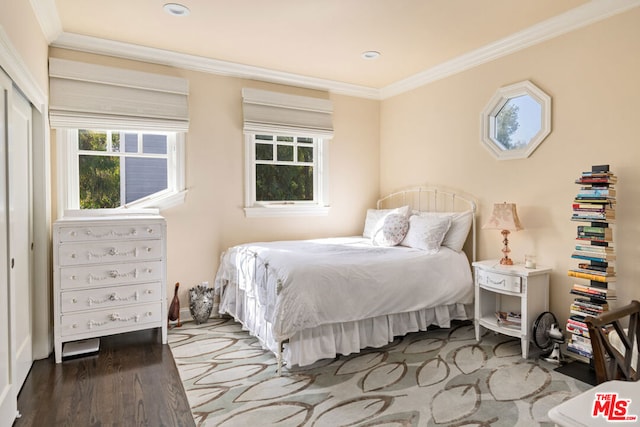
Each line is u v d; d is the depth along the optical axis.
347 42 3.27
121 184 3.47
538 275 2.83
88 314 2.78
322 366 2.64
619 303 2.55
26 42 2.28
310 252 3.16
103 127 3.22
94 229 2.78
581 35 2.77
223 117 3.81
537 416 2.02
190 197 3.67
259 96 3.91
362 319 2.79
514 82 3.21
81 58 3.20
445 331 3.34
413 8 2.69
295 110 4.14
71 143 3.26
